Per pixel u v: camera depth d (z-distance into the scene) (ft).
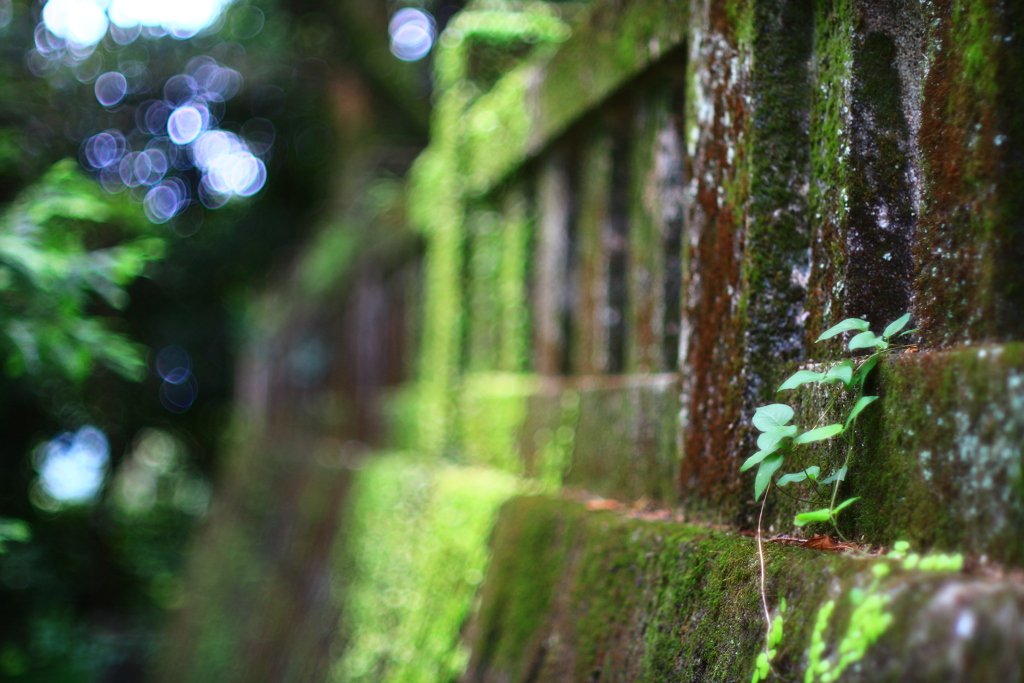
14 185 13.83
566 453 9.63
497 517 10.43
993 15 4.46
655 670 6.02
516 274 11.78
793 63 6.15
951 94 4.84
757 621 5.10
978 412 4.09
